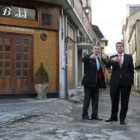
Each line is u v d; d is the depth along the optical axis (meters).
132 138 6.00
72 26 18.31
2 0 12.50
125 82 7.50
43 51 13.64
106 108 11.45
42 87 12.59
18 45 12.98
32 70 13.25
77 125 7.32
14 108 9.64
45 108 9.83
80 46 20.75
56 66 14.05
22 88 12.99
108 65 7.73
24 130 6.62
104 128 6.98
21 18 12.95
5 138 5.91
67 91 15.52
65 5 14.34
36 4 13.37
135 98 18.61
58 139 5.86
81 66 23.42
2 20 12.49
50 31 13.90
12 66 12.82
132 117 8.85
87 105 8.30
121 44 7.69
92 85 8.16
